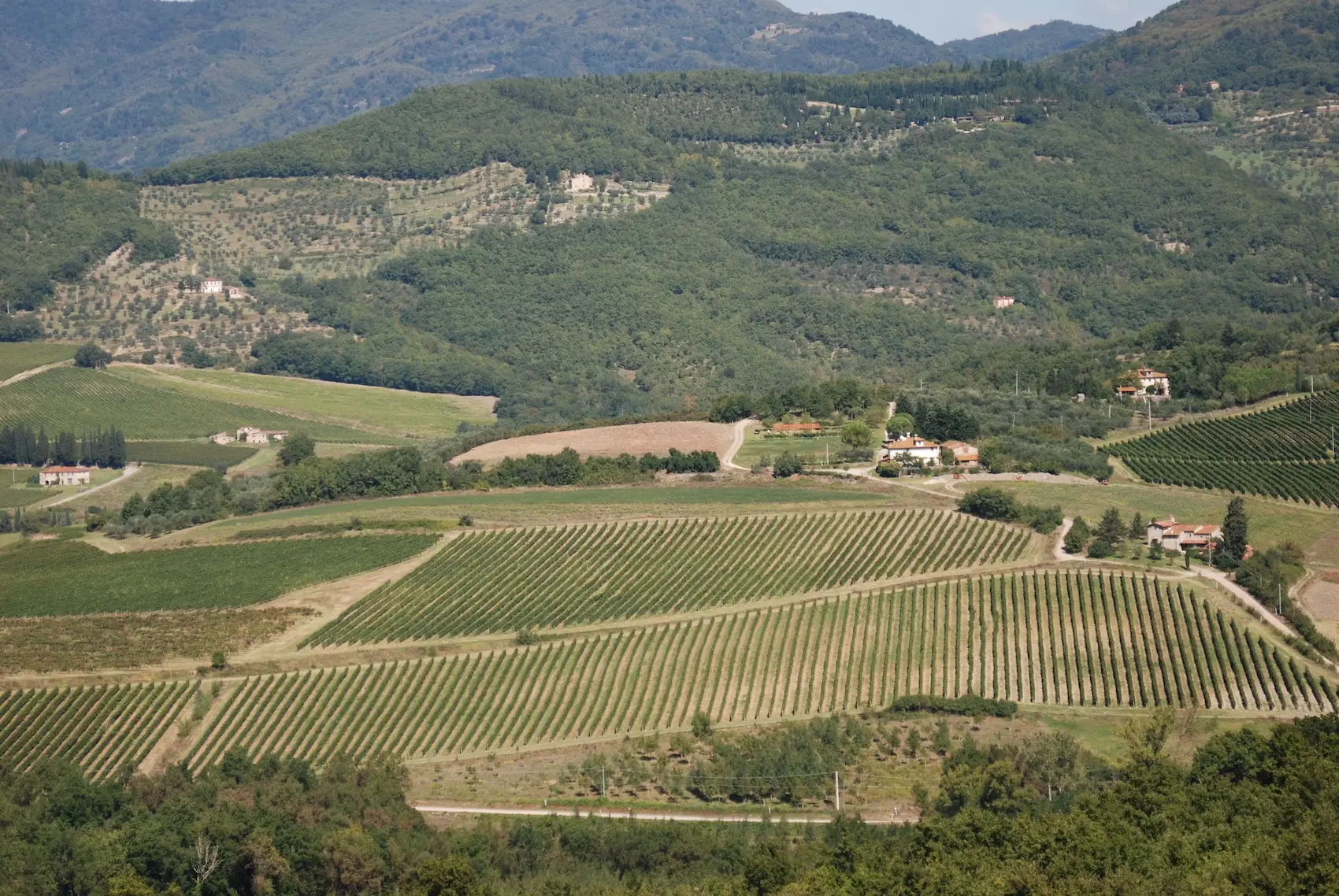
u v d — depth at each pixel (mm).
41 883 167000
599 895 158750
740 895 157750
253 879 170125
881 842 167750
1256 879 141250
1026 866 149500
